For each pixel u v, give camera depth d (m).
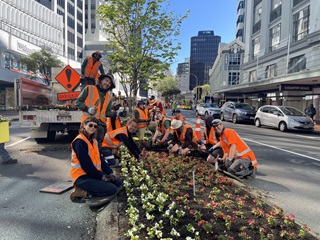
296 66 24.98
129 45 10.50
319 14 21.94
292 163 7.65
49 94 10.83
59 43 58.28
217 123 5.98
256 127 19.64
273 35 31.23
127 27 10.67
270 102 31.08
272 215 3.58
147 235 2.97
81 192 4.27
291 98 26.78
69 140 10.06
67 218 3.79
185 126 7.38
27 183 5.27
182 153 7.11
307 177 6.22
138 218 3.34
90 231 3.45
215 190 4.48
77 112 8.31
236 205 3.94
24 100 8.53
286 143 11.52
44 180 5.45
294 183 5.71
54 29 55.84
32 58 35.06
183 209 3.65
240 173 5.76
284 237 3.07
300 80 20.14
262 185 5.51
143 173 5.02
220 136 6.14
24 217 3.79
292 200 4.70
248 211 3.75
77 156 4.13
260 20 34.78
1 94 37.00
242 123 23.55
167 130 8.16
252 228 3.25
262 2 33.31
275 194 4.98
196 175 5.34
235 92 40.34
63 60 54.12
